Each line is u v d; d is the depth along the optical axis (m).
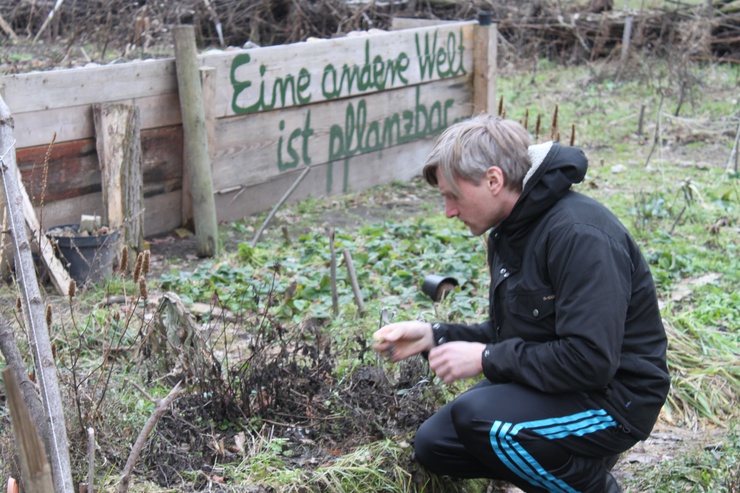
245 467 3.08
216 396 3.43
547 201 2.64
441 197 7.82
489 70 8.66
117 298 4.96
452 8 14.66
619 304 2.53
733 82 12.16
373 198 7.70
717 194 7.64
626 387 2.71
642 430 2.75
